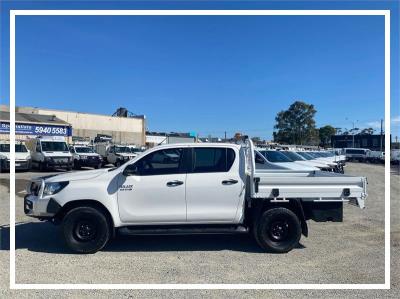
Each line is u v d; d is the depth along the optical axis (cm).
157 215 698
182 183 700
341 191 699
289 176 698
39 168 2700
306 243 765
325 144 8975
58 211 689
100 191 691
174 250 716
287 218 698
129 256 679
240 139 754
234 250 718
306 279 570
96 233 689
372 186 1927
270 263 642
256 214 702
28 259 657
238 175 710
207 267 621
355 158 5859
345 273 596
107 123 7100
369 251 712
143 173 705
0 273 591
